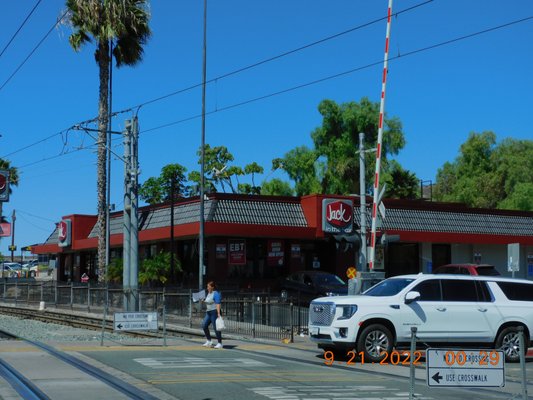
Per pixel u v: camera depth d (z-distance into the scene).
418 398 10.83
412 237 35.50
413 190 55.00
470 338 16.03
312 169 55.25
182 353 16.83
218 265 34.16
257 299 23.77
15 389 10.92
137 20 38.19
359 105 54.62
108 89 37.59
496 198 59.50
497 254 40.50
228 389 11.34
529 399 11.05
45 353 15.91
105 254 37.69
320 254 36.47
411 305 15.81
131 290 28.78
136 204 29.86
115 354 16.16
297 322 23.03
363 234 24.47
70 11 38.53
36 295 39.97
